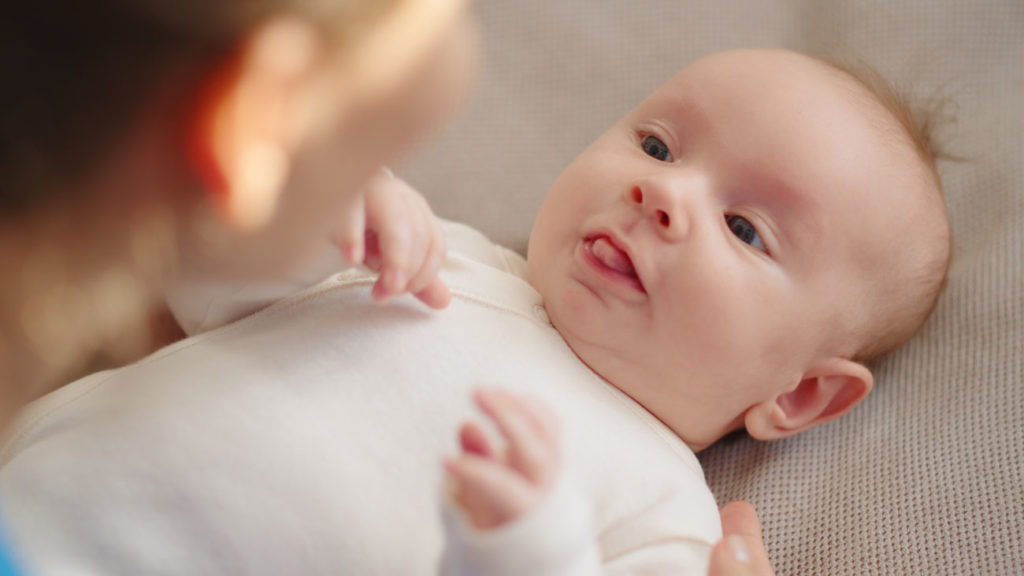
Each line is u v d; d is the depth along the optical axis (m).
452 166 1.40
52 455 0.78
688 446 1.09
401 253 0.80
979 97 1.33
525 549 0.57
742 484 1.10
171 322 0.99
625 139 1.08
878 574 0.96
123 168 0.48
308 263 0.79
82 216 0.49
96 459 0.77
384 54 0.50
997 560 0.93
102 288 0.54
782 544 1.03
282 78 0.47
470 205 1.37
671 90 1.08
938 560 0.95
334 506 0.78
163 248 0.54
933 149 1.23
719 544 0.87
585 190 1.03
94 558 0.74
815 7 1.46
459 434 0.61
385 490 0.81
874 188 1.01
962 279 1.16
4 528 0.62
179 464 0.77
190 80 0.46
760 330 0.98
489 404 0.60
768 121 1.01
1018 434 1.01
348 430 0.82
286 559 0.77
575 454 0.89
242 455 0.78
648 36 1.46
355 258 0.75
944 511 0.98
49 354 0.57
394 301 0.92
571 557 0.59
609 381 1.02
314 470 0.79
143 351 0.91
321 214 0.57
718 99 1.04
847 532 1.00
